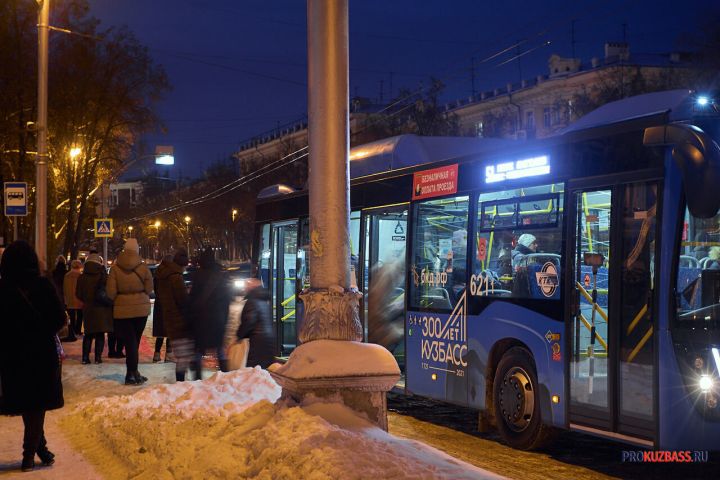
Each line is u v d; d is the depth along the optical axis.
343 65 7.33
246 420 7.32
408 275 11.07
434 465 5.78
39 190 22.61
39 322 7.44
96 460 7.89
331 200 7.30
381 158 12.41
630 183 7.65
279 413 6.74
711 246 7.29
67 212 37.78
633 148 7.66
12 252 7.46
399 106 53.34
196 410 8.86
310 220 7.42
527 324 8.78
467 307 9.82
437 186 10.65
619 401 7.55
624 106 8.36
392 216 12.20
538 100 58.97
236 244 84.06
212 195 82.06
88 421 9.77
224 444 6.76
